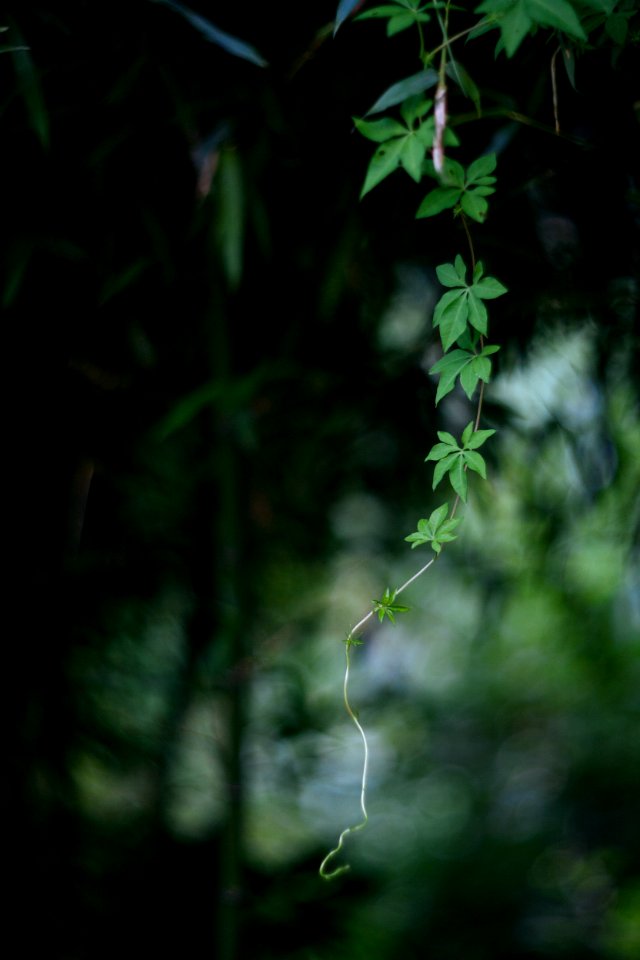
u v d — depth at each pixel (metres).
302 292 2.61
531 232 2.48
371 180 2.10
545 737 5.86
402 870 4.66
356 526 3.13
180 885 2.74
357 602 3.33
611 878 4.67
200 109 2.33
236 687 2.64
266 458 2.72
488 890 4.52
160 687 2.83
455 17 2.27
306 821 4.30
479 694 5.94
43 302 2.50
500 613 3.23
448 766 5.61
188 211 2.46
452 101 2.30
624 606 3.61
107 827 2.93
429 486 2.79
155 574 2.69
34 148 2.37
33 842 2.63
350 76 2.36
